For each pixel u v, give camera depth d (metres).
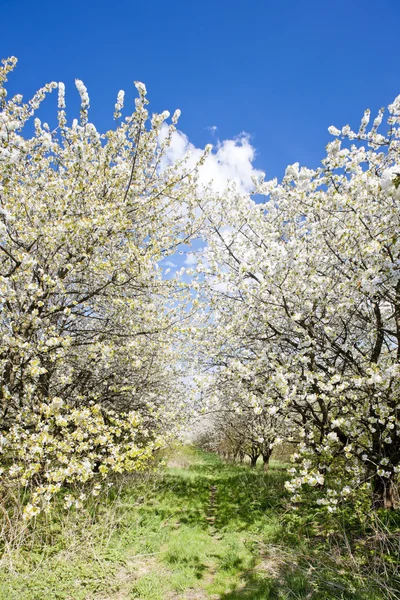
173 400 10.93
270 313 6.78
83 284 7.11
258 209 7.84
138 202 7.05
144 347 8.03
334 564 5.26
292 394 5.84
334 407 6.91
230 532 7.41
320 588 4.72
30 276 6.05
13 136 5.63
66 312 5.64
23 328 5.90
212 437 26.64
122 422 6.41
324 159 5.78
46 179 6.47
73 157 6.25
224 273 6.84
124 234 6.91
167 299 9.20
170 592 5.24
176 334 7.95
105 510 7.64
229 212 8.21
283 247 6.05
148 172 7.83
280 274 6.06
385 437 6.29
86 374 8.72
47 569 5.26
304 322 6.49
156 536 7.14
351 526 6.28
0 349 5.41
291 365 6.43
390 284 5.36
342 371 7.08
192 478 13.27
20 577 4.92
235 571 5.72
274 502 8.90
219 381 7.95
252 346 7.82
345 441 6.75
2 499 5.82
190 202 7.81
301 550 5.90
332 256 6.66
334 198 5.80
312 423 7.60
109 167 6.90
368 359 6.43
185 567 5.98
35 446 5.11
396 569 4.70
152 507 9.04
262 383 7.34
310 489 9.12
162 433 9.16
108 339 7.55
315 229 6.66
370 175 5.82
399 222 5.04
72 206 6.13
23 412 6.09
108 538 6.52
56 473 5.00
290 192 6.49
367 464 6.67
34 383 6.76
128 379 8.81
